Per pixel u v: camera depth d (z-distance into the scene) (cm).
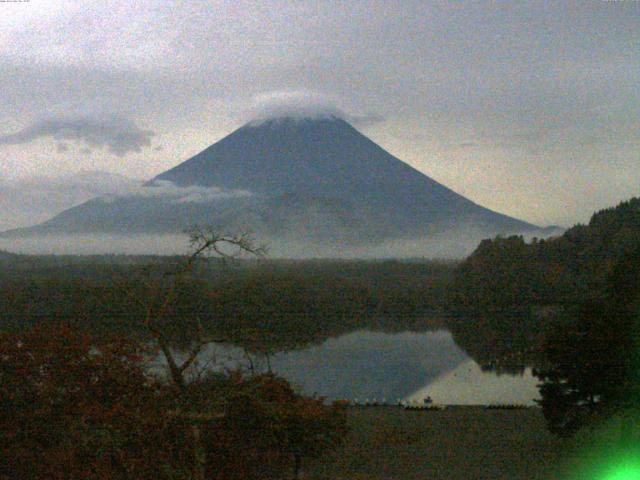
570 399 3212
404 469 2892
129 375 2328
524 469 2889
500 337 9369
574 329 3203
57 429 2208
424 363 7581
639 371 2991
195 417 2084
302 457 2866
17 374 2238
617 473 2834
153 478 2062
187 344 2739
